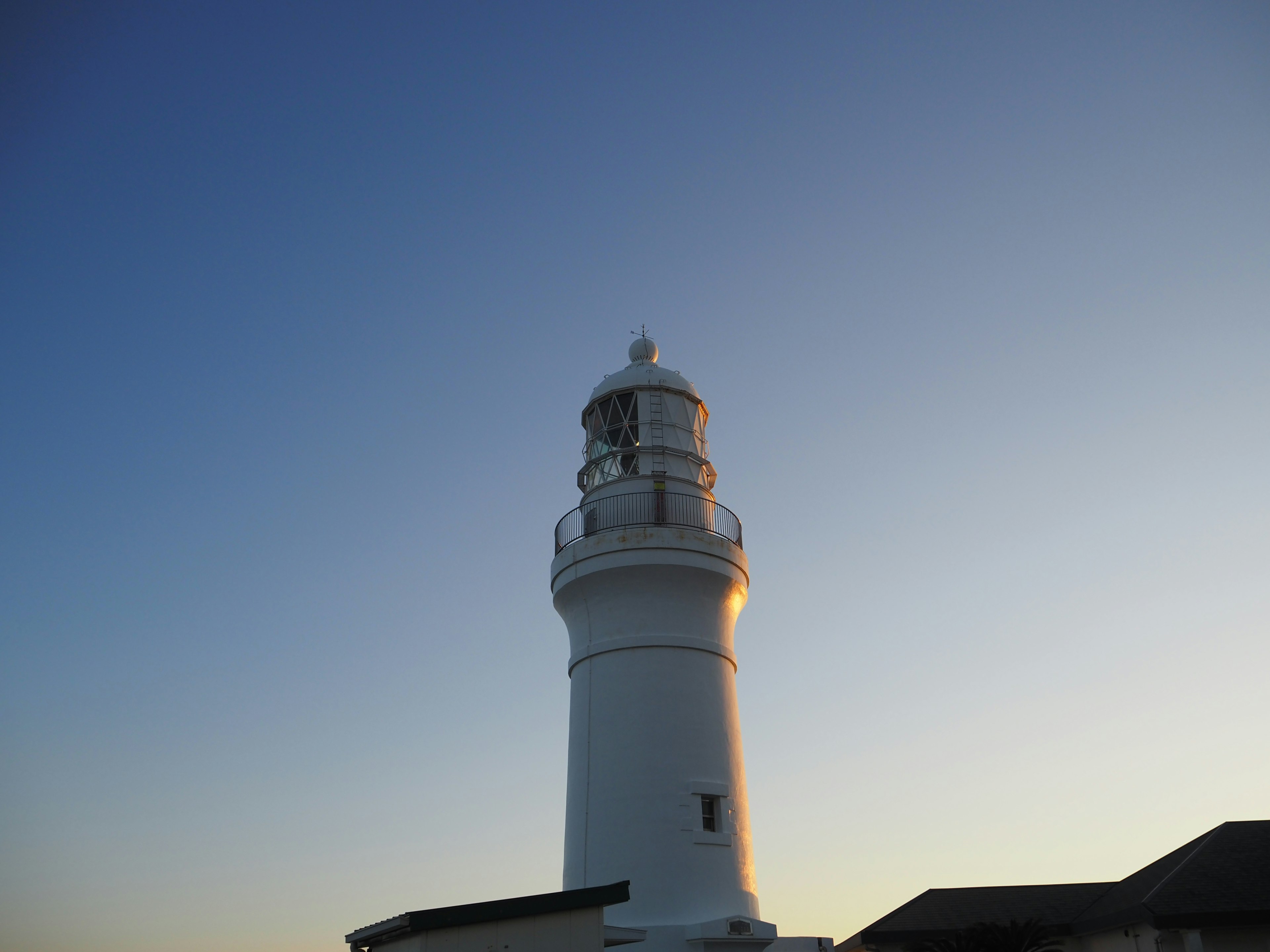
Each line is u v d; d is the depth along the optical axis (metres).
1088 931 25.42
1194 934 20.44
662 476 24.97
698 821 21.52
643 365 27.38
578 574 23.80
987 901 29.48
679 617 23.44
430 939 14.52
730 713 23.39
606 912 20.69
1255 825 24.30
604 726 22.56
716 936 19.77
